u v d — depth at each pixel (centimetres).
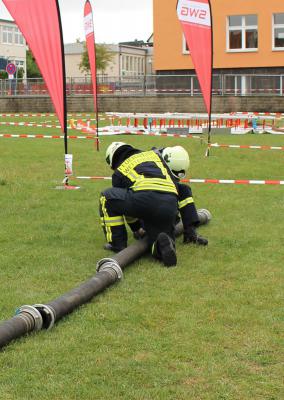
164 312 454
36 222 740
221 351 389
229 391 340
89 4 1336
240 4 3291
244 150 1562
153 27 3428
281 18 3272
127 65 6850
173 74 3425
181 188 645
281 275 543
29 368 365
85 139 1897
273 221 754
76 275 541
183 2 1271
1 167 1216
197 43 1304
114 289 502
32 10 868
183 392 338
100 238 669
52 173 1140
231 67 3359
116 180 607
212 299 481
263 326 429
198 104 3031
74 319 439
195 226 650
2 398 332
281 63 3278
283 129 2259
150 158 606
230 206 841
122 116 2358
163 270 554
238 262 582
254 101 2958
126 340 405
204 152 1503
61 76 913
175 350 390
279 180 1081
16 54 7144
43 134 2069
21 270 554
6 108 3384
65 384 347
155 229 591
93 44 1391
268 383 348
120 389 342
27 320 408
